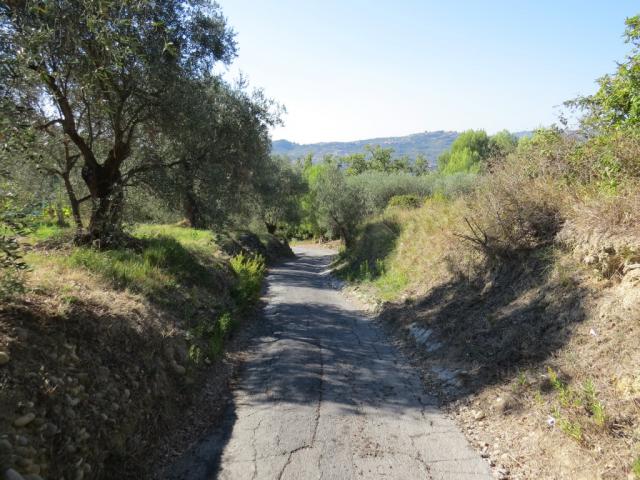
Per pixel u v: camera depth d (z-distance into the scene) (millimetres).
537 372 4844
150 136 10086
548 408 4234
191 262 10227
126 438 3881
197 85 9633
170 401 4883
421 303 9508
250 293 11102
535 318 5781
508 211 7836
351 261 18812
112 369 4301
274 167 27344
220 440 4465
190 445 4387
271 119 13922
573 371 4461
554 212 7074
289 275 19344
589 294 5230
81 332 4316
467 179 23562
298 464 3996
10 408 3037
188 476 3844
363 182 31438
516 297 6637
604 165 6727
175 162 10156
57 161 8930
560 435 3850
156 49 8047
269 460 4066
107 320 4773
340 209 26688
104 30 4570
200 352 6234
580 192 6863
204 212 10922
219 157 11117
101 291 5613
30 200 4000
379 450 4246
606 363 4262
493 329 6352
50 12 5586
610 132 7180
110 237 8789
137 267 7652
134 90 8406
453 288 9055
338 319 10094
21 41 4359
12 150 3717
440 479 3758
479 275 8469
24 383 3301
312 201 41281
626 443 3396
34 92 6789
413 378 6340
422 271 11383
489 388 5180
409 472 3869
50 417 3287
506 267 7652
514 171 8531
